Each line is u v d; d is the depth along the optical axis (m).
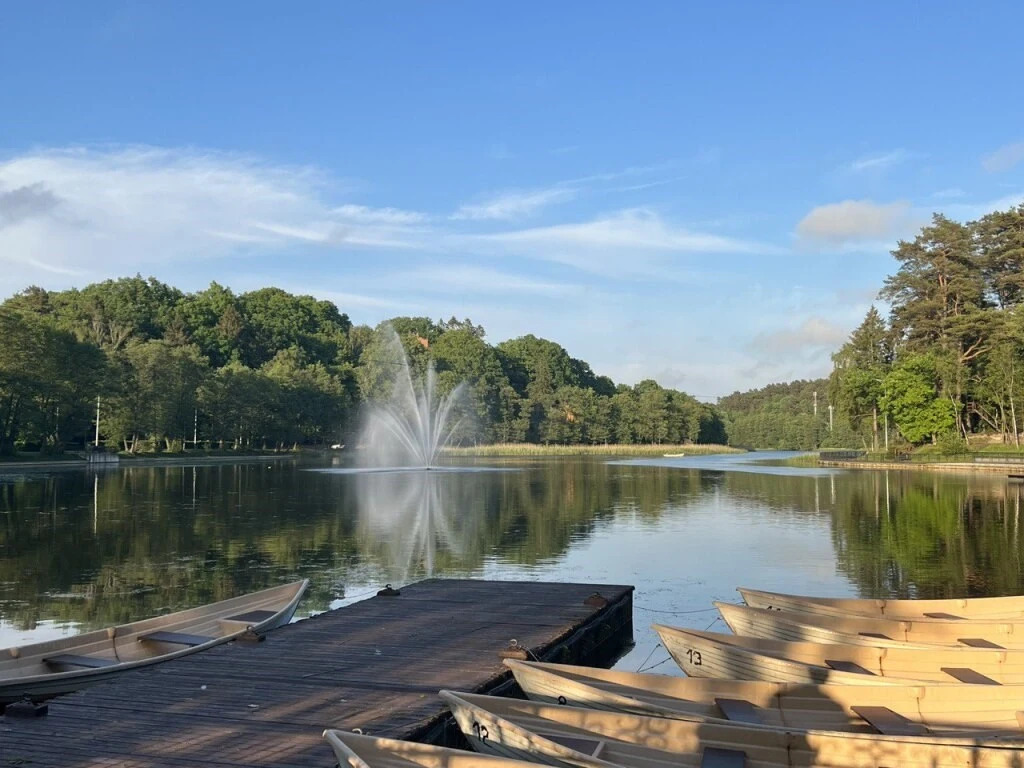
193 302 141.50
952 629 13.44
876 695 9.67
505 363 143.88
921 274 87.88
